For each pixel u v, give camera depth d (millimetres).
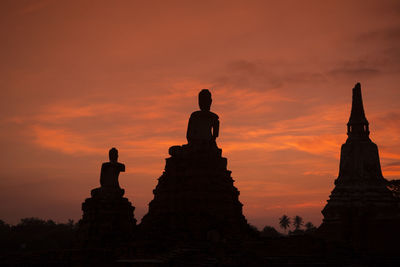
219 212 51219
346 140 67938
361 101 67875
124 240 59250
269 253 44625
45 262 55750
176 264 43219
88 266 53406
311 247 44688
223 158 55031
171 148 55969
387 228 58812
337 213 63531
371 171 64625
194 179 52656
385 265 43000
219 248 45812
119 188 63188
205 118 55906
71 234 115812
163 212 53188
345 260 42750
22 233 128125
